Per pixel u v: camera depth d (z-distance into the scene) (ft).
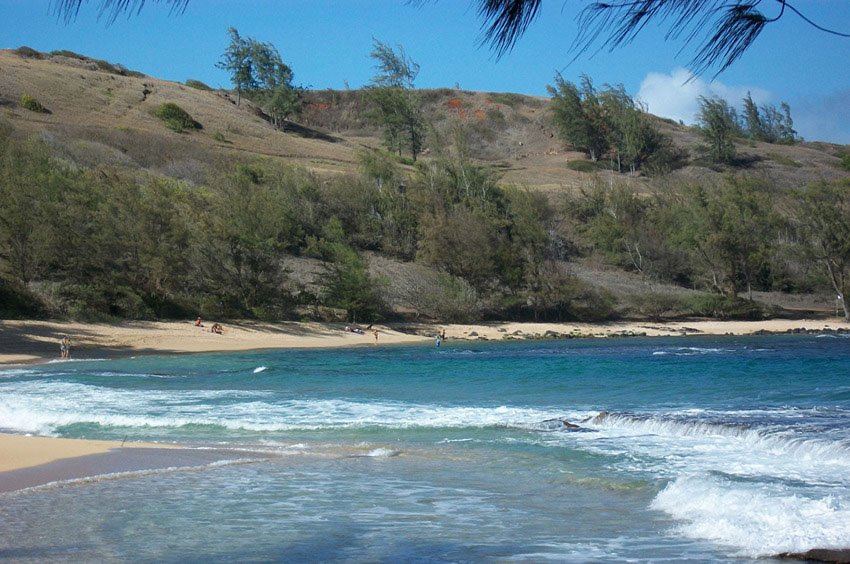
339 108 576.20
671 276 264.52
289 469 41.93
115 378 99.96
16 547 26.76
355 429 56.80
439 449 48.62
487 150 518.37
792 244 242.17
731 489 34.86
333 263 212.64
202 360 133.28
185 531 29.01
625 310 237.04
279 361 130.41
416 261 244.42
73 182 190.29
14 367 118.93
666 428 54.19
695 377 94.79
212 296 193.57
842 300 229.86
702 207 259.19
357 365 121.60
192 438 53.21
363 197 269.03
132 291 180.34
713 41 11.84
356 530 29.40
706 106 450.30
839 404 66.44
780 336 199.11
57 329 158.61
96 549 26.55
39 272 176.96
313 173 284.41
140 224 181.68
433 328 209.87
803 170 444.14
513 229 240.94
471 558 25.90
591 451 47.29
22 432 55.57
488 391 82.99
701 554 26.13
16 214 167.32
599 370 107.55
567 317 232.73
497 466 42.96
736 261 245.04
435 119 554.87
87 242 174.70
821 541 26.78
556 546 27.35
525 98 589.32
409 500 34.88
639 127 435.53
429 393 81.46
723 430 51.55
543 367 114.42
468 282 233.35
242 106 470.39
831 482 37.22
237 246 196.65
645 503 34.19
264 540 27.89
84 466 41.52
